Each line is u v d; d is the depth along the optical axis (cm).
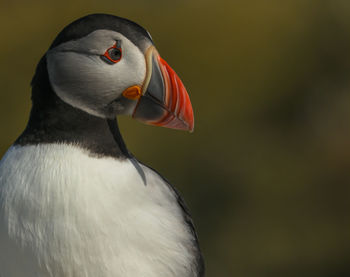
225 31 1702
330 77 1822
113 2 1698
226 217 1648
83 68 459
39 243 445
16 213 447
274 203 1684
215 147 1658
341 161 1762
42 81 468
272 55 1733
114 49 461
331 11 1831
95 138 464
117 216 450
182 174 1628
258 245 1648
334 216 1716
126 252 452
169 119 477
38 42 1627
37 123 465
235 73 1691
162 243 467
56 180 446
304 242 1680
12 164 460
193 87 1655
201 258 528
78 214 443
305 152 1752
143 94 473
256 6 1755
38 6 1662
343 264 1678
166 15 1714
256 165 1688
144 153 1568
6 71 1588
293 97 1758
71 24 466
